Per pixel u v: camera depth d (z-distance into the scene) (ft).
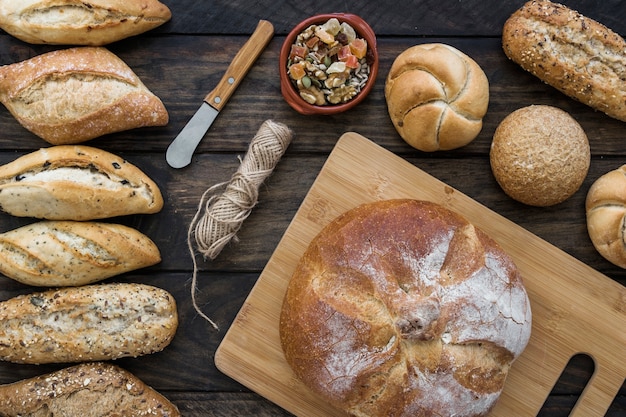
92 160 2.74
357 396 2.56
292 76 2.76
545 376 2.85
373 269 2.54
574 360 2.90
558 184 2.72
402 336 2.48
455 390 2.52
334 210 2.86
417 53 2.73
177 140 2.88
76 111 2.74
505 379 2.70
